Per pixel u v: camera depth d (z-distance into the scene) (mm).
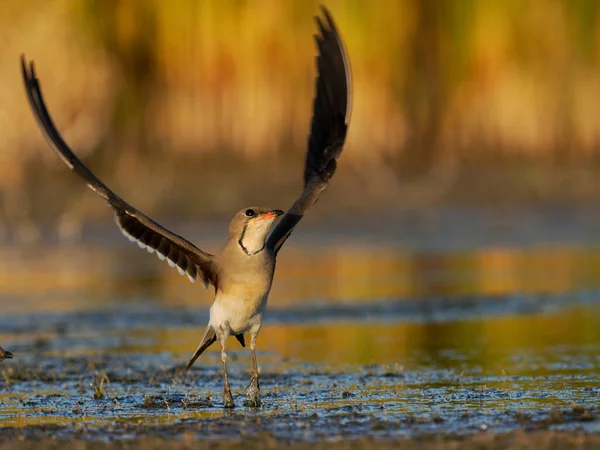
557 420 7918
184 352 11945
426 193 23172
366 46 23797
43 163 22312
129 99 23609
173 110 23891
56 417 8633
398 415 8383
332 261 18719
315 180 9297
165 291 16312
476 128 24906
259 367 10930
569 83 25344
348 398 9188
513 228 21547
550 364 10602
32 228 21000
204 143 23859
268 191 22688
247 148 23750
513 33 25031
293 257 19250
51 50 22734
